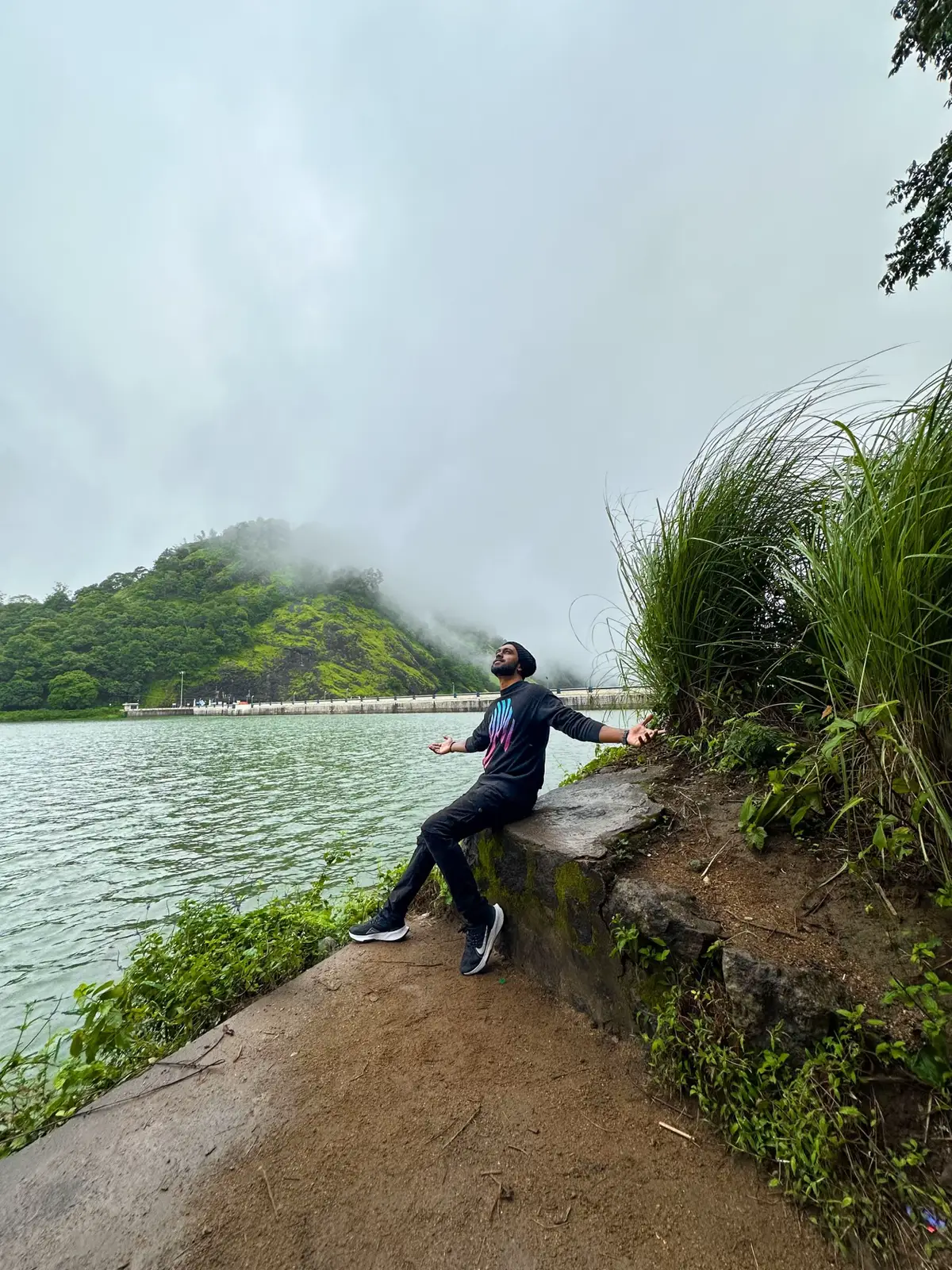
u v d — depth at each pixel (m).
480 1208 1.44
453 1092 1.85
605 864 2.13
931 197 7.68
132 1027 2.30
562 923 2.26
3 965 7.37
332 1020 2.30
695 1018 1.72
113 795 21.88
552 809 2.74
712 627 3.03
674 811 2.47
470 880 2.47
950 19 6.58
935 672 1.68
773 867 1.96
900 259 8.16
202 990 2.63
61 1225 1.46
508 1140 1.64
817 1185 1.33
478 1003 2.32
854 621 1.86
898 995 1.35
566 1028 2.12
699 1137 1.59
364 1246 1.36
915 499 1.67
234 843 13.75
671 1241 1.32
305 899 3.61
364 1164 1.59
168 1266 1.34
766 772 2.47
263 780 24.16
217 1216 1.46
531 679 3.14
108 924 8.85
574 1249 1.31
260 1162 1.62
